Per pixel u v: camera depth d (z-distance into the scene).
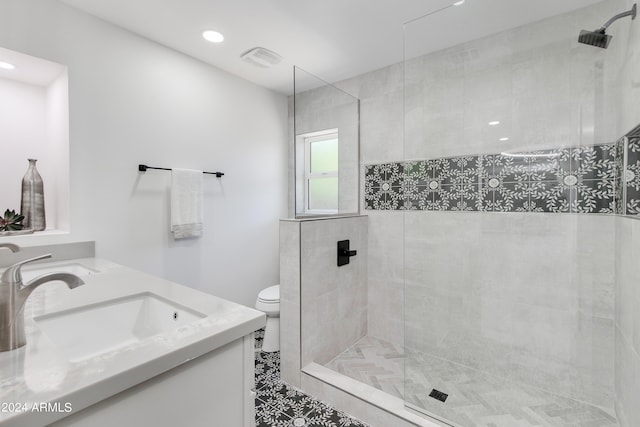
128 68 2.01
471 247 2.04
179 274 2.31
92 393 0.59
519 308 1.89
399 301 2.47
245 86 2.77
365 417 1.63
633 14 1.32
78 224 1.81
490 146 1.96
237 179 2.72
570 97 1.71
